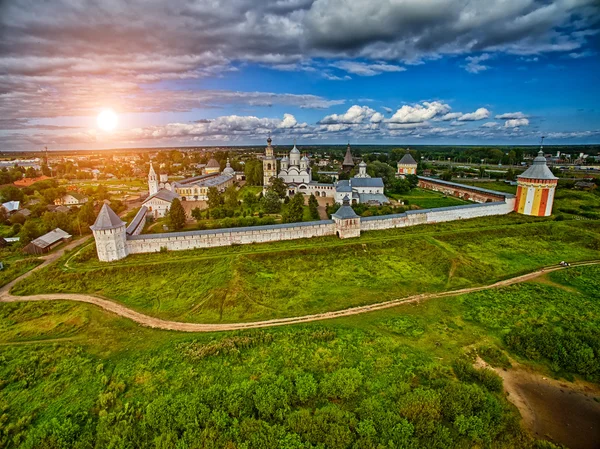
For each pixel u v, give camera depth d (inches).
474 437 1485.0
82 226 4360.2
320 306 2519.7
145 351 2037.4
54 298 2672.2
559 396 1775.3
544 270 3090.6
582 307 2453.2
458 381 1792.6
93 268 3056.1
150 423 1524.4
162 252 3427.7
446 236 3831.2
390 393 1694.1
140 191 7795.3
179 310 2495.1
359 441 1434.5
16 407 1652.3
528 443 1497.3
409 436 1465.3
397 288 2787.9
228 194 5802.2
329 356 1957.4
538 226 4111.7
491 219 4557.1
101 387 1764.3
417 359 1951.3
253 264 3144.7
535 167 4618.6
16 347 2080.5
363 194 5502.0
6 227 4665.4
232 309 2476.6
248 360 1941.4
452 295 2664.9
